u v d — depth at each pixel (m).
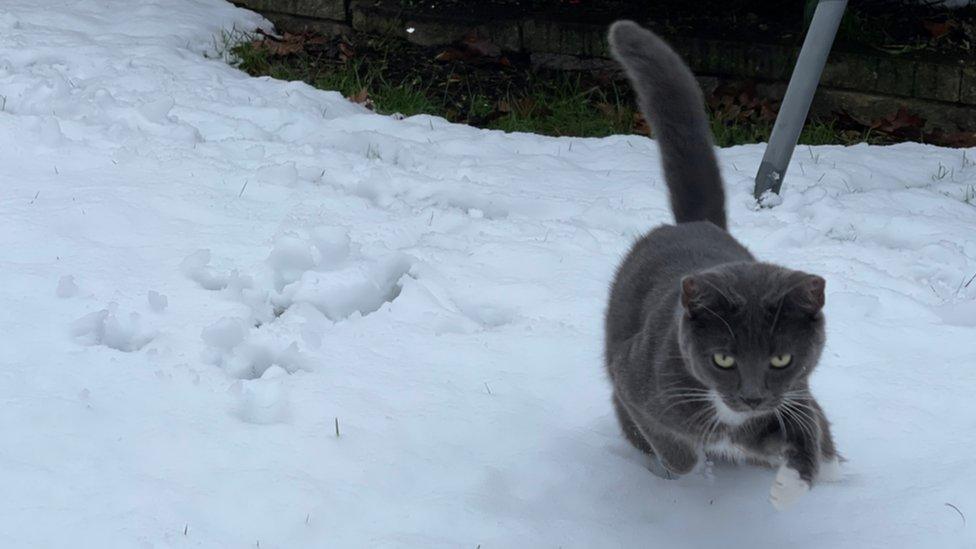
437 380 1.26
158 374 1.22
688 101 1.29
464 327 1.39
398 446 1.13
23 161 1.74
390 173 1.80
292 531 1.00
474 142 2.02
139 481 1.05
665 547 1.03
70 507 1.01
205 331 1.30
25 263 1.43
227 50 2.49
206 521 1.01
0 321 1.30
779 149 1.76
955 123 2.31
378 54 2.61
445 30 2.62
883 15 2.51
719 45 2.43
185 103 2.05
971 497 1.06
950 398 1.23
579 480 1.11
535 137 2.09
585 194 1.79
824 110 2.39
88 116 1.93
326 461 1.10
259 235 1.56
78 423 1.13
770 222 1.69
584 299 1.43
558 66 2.57
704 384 0.98
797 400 0.99
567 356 1.31
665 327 1.03
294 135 2.00
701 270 1.01
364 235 1.59
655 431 1.07
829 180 1.88
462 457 1.13
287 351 1.30
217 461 1.09
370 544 0.99
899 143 2.20
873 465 1.14
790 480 0.97
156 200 1.63
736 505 1.09
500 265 1.52
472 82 2.51
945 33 2.41
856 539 1.03
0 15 2.44
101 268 1.43
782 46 2.38
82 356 1.24
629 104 2.42
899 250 1.62
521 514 1.06
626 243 1.59
